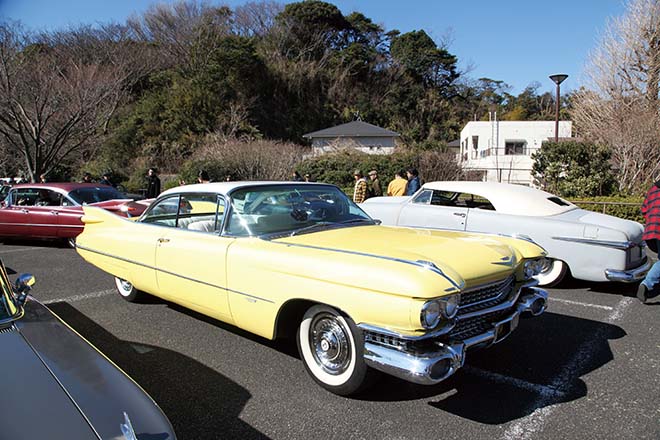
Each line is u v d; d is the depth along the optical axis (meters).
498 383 3.25
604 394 3.07
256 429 2.69
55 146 20.50
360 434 2.63
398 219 6.79
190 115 38.44
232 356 3.71
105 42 34.47
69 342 2.18
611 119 15.65
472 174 20.55
